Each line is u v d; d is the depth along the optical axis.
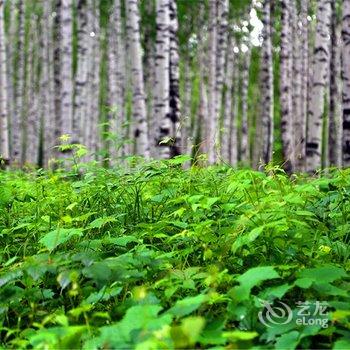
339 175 3.81
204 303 2.62
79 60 16.84
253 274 2.39
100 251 3.32
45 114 26.84
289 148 14.60
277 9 24.88
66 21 13.26
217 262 3.09
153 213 4.20
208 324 2.39
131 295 2.95
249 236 2.82
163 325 2.10
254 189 3.61
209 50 19.09
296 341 2.28
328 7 11.25
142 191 4.58
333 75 17.84
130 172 4.87
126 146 20.48
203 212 3.90
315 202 3.96
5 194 4.55
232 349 2.15
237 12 26.23
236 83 30.55
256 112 32.22
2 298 2.85
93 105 23.50
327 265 2.91
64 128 13.01
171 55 13.32
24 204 4.65
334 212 3.82
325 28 11.16
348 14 9.05
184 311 2.23
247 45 26.56
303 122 21.59
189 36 28.39
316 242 3.25
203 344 2.30
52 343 2.17
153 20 25.80
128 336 2.11
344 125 8.86
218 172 5.09
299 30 25.05
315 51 11.24
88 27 22.31
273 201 3.43
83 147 4.94
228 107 23.30
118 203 4.42
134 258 2.81
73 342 2.16
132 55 11.97
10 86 26.36
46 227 4.01
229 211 3.90
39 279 3.22
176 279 2.84
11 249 3.83
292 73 21.84
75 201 4.45
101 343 2.19
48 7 24.94
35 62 30.08
